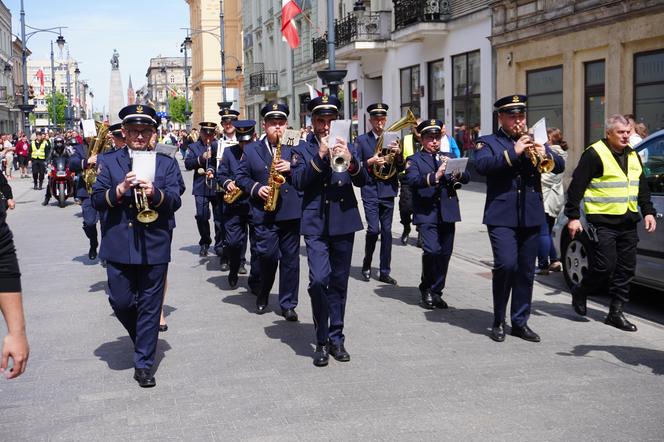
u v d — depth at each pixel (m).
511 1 20.64
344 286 6.55
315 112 6.55
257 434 4.89
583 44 18.12
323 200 6.46
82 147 11.93
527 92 21.03
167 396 5.66
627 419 5.05
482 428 4.92
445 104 25.23
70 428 5.07
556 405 5.32
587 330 7.37
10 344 3.04
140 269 5.98
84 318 8.22
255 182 8.06
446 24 24.56
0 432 5.01
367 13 30.64
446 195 8.23
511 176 6.92
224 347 6.96
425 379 5.93
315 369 6.25
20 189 28.89
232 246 9.49
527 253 7.03
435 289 8.39
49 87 129.50
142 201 5.72
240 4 59.91
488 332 7.36
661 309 8.26
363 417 5.14
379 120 9.85
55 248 13.61
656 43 16.02
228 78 69.69
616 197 7.30
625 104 16.94
